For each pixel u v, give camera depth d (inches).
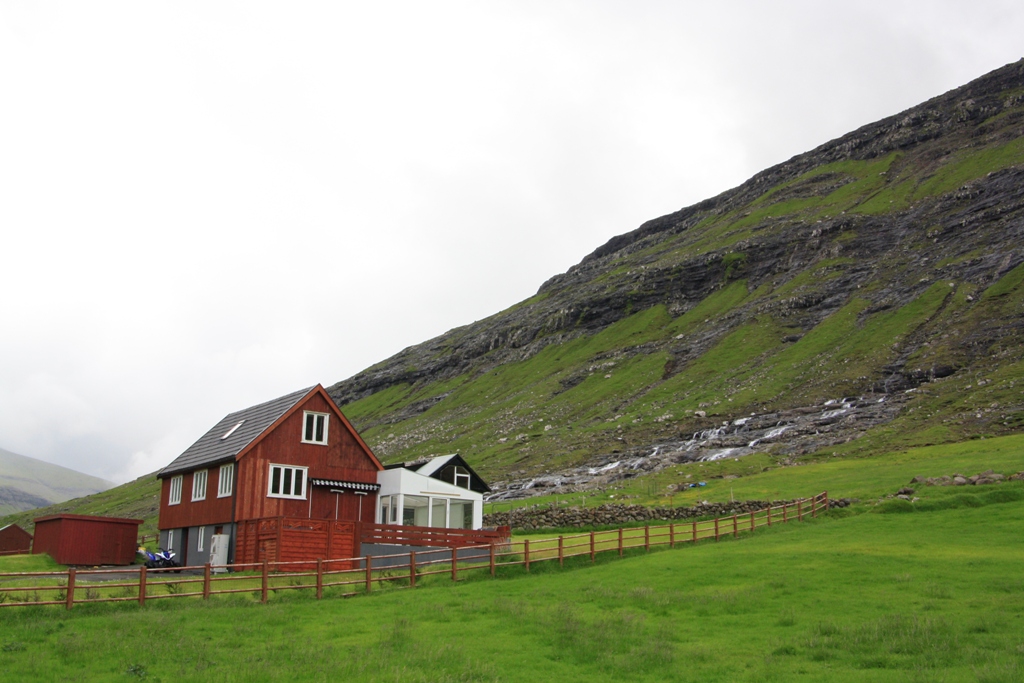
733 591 1112.8
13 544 2664.9
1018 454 2341.3
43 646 867.4
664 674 774.5
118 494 6978.4
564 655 839.1
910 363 4402.1
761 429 4042.8
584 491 3225.9
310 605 1131.3
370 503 2032.5
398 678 745.0
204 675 762.8
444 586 1289.4
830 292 6112.2
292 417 1951.3
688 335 6574.8
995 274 5064.0
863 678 725.3
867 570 1192.2
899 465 2620.6
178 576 1595.7
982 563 1192.2
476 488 2640.3
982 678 685.3
